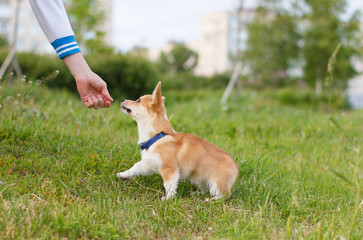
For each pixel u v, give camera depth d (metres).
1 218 1.16
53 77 1.88
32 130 1.75
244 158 1.74
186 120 2.83
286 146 2.20
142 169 1.47
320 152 2.15
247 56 9.95
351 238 1.22
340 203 1.49
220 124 2.73
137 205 1.35
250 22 10.12
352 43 8.09
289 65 9.89
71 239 1.15
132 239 1.20
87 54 4.24
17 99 1.99
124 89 4.61
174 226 1.27
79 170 1.50
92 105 1.40
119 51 4.72
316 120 3.38
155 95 1.46
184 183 1.55
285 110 4.37
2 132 1.69
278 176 1.67
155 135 1.46
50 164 1.52
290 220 1.25
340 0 7.95
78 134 1.88
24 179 1.40
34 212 1.20
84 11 5.51
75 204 1.28
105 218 1.26
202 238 1.22
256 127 2.61
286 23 9.43
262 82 10.00
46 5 1.33
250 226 1.27
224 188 1.43
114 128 2.15
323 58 8.15
